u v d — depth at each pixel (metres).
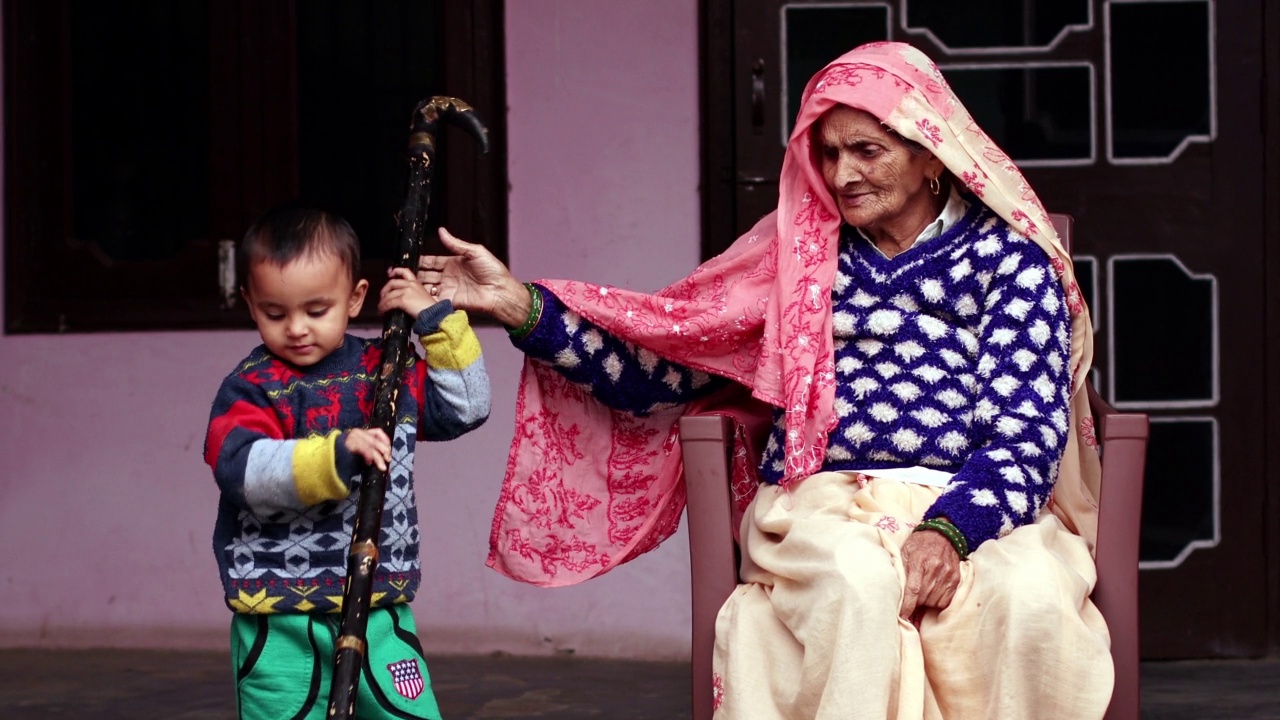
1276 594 3.86
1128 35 3.82
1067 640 2.14
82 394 3.99
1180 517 3.87
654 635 3.91
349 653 1.90
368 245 4.08
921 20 3.85
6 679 3.69
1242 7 3.80
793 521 2.40
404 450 2.23
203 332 3.98
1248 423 3.85
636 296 2.68
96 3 4.06
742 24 3.86
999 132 3.85
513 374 3.90
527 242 3.92
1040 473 2.33
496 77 3.96
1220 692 3.51
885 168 2.47
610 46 3.89
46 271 4.06
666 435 2.78
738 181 3.87
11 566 4.01
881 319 2.52
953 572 2.24
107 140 4.08
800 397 2.49
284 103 4.05
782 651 2.28
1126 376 3.86
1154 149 3.83
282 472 2.05
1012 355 2.41
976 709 2.21
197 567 3.99
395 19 4.04
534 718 3.32
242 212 4.07
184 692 3.56
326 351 2.20
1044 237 2.49
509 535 2.76
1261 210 3.83
